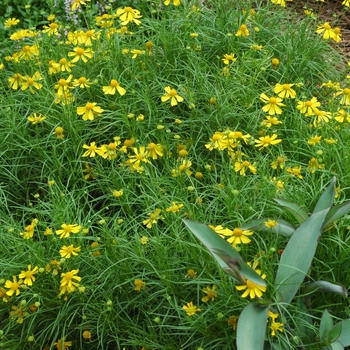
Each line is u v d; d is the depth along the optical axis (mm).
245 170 935
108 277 862
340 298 836
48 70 1179
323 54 1290
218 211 909
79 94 1119
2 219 977
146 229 921
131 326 844
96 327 845
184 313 812
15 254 902
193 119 1083
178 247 852
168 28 1247
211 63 1227
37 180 1065
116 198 972
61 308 860
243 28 1190
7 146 1076
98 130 1069
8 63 1274
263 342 696
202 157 1053
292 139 1024
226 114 1067
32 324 871
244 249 841
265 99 1087
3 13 1536
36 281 858
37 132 1058
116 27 1271
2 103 1122
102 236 887
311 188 906
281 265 765
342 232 859
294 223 882
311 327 770
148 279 838
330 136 1022
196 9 1268
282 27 1338
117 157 1040
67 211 902
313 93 1206
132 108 1098
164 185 968
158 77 1139
